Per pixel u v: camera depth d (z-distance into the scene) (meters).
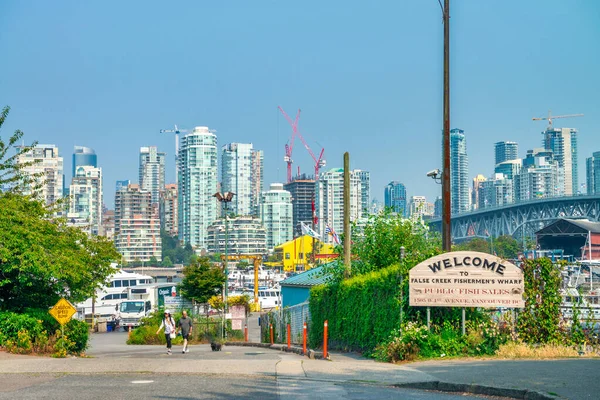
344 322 26.75
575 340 20.44
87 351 39.41
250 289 136.62
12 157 31.09
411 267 21.09
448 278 20.25
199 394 13.66
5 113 30.69
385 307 22.16
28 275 28.72
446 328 20.45
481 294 20.17
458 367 17.17
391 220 29.92
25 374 17.17
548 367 16.31
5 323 24.91
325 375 16.41
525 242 184.00
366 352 23.34
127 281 119.19
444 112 23.59
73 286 32.00
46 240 28.45
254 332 67.12
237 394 13.66
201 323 57.06
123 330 84.50
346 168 29.64
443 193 23.25
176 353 31.78
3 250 26.08
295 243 153.62
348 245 28.95
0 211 27.19
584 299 21.80
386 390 14.45
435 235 30.38
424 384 14.76
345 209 29.27
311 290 31.62
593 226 157.75
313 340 31.17
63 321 25.45
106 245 36.00
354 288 25.38
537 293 20.64
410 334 19.98
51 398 13.20
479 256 20.27
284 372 16.92
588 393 12.77
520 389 13.30
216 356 26.36
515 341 20.45
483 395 13.82
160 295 110.69
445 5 23.80
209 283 74.69
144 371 17.38
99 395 13.53
